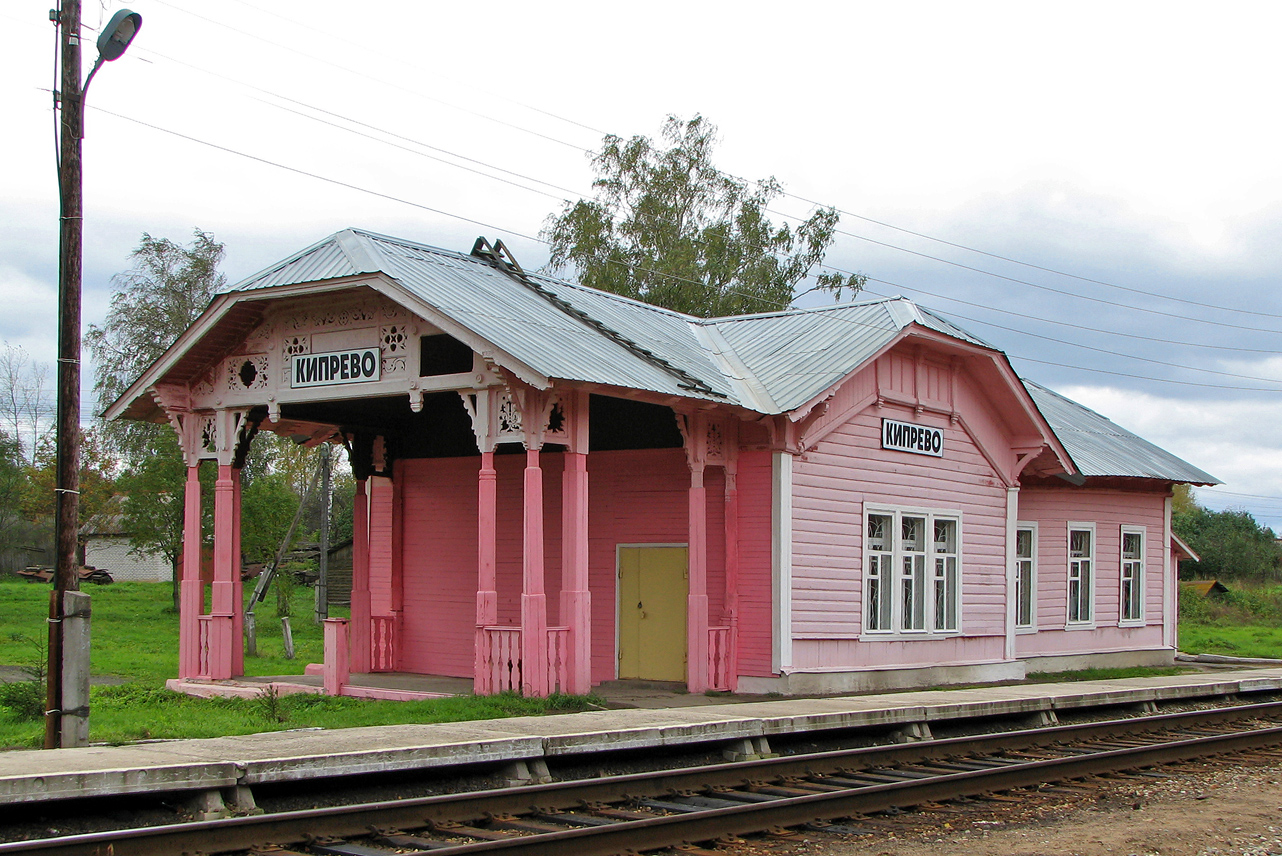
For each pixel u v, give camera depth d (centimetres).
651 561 1872
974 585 2145
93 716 1478
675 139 4341
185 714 1513
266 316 1742
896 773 1156
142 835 755
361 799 977
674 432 1853
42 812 859
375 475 2097
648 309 2103
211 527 3256
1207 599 5588
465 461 2058
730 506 1769
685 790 1036
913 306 1997
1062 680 2305
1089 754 1274
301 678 1873
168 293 4091
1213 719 1695
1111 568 2702
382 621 2075
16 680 1914
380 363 1617
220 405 1794
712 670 1722
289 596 3531
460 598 2036
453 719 1363
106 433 4016
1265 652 3450
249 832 805
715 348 2019
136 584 4878
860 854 855
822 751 1315
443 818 895
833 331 1962
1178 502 7831
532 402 1498
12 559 5456
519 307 1697
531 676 1484
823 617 1798
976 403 2178
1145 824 972
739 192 4297
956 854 855
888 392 1952
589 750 1117
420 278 1606
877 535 1953
